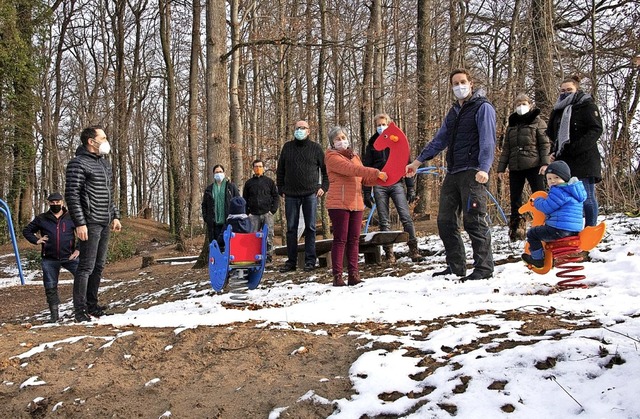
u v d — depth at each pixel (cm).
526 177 786
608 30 1161
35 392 388
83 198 611
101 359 425
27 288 1500
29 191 2805
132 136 4244
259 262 669
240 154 1895
